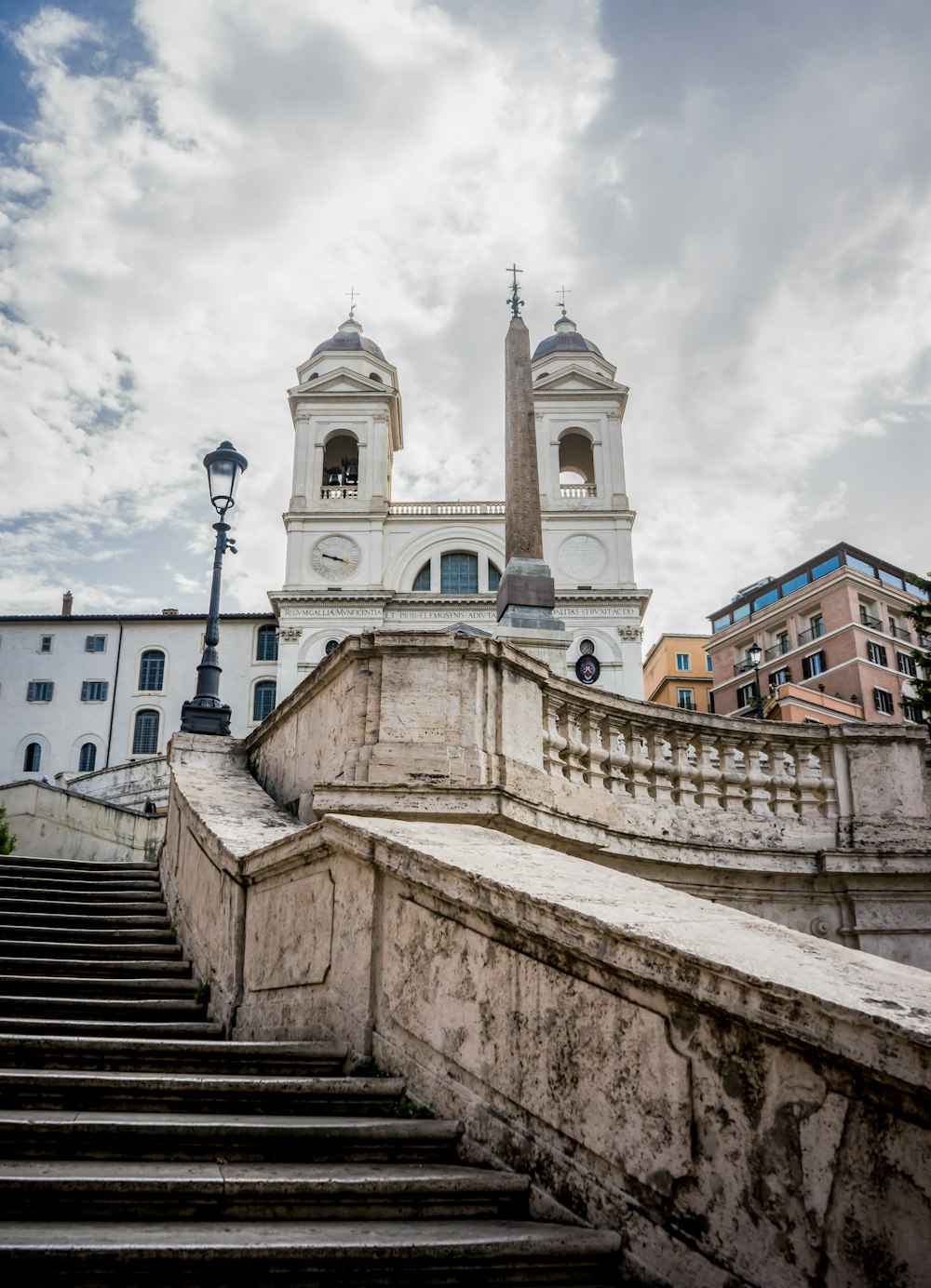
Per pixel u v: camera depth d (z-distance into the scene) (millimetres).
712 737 8898
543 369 53781
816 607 61750
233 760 10844
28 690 53219
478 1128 3592
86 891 9312
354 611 46781
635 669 45844
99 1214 2910
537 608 14242
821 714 49969
